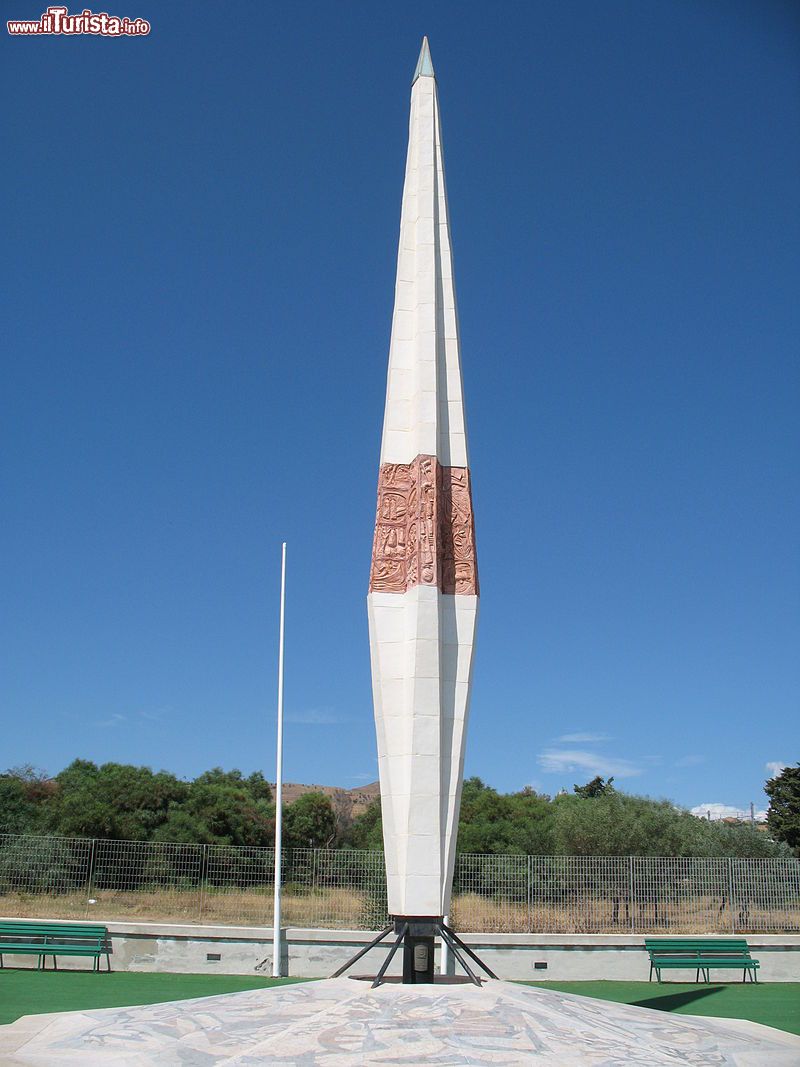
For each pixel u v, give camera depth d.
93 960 24.11
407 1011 14.02
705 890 26.61
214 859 25.94
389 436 19.53
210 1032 13.90
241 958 24.42
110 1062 13.02
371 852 26.16
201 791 54.69
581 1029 13.87
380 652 18.25
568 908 26.25
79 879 25.23
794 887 26.77
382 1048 12.72
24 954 24.00
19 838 25.30
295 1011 14.66
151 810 52.03
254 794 69.38
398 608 18.56
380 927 25.39
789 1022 19.08
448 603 18.61
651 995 22.83
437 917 16.83
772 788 60.94
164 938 24.31
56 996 19.89
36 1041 14.53
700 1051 13.87
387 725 17.89
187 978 23.22
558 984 24.58
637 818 44.00
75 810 49.41
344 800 87.25
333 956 24.69
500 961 25.22
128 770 57.78
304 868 26.11
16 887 24.86
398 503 19.19
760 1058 13.96
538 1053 12.72
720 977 25.56
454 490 19.30
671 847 42.59
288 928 24.78
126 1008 16.25
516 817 58.41
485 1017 13.83
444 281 20.33
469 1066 12.22
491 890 26.25
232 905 25.59
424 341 19.70
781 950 25.72
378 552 18.88
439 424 19.50
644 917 26.33
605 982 25.09
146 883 25.50
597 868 26.58
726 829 44.44
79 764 60.59
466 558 18.94
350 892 25.91
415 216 20.62
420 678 17.77
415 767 17.36
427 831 17.12
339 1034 13.25
